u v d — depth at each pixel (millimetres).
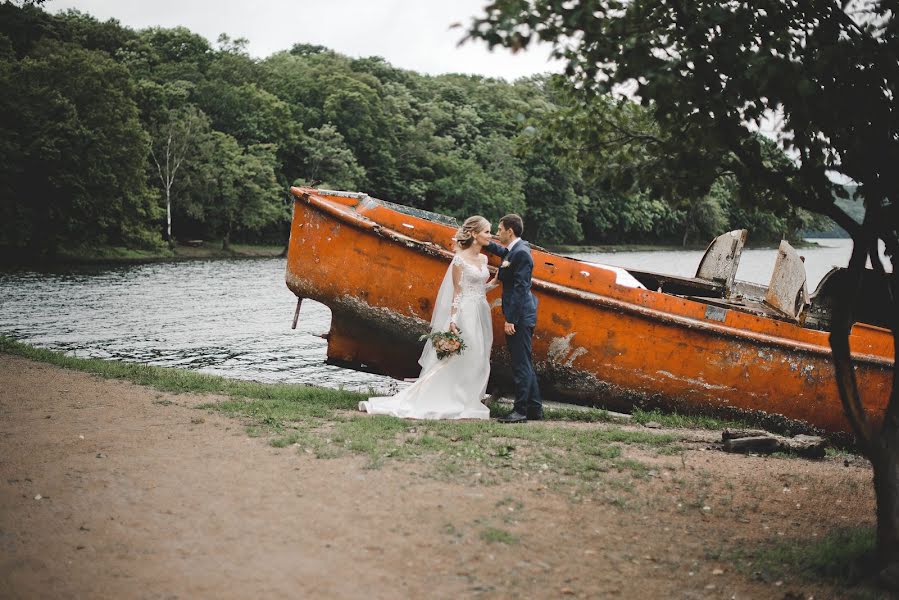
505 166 87250
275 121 72125
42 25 63312
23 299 22875
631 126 4902
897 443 3898
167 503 4273
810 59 3607
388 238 8727
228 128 69750
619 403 8953
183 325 18438
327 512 4215
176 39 82375
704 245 97375
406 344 9234
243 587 3324
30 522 3961
